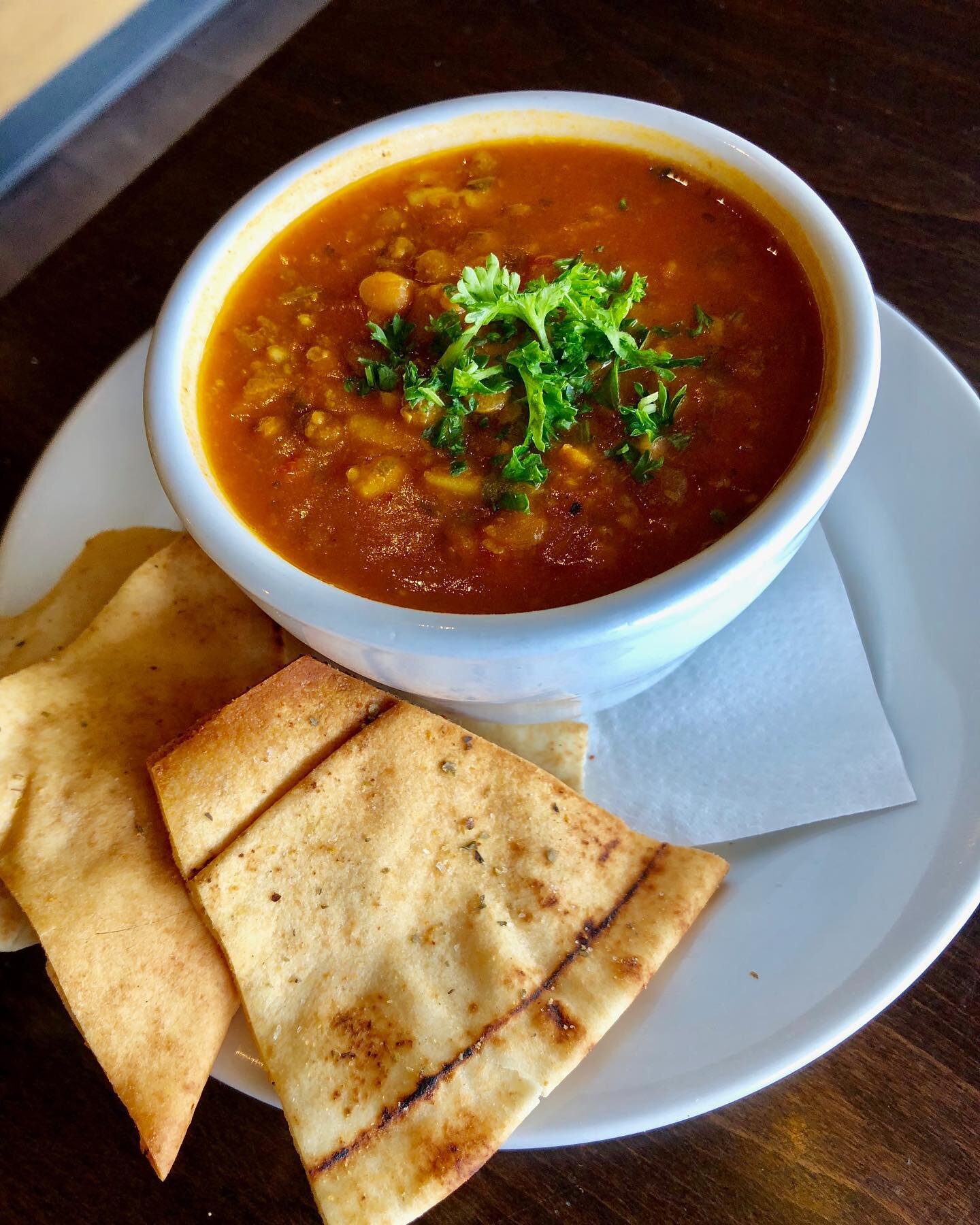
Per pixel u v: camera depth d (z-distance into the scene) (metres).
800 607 0.19
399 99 0.29
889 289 0.24
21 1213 0.17
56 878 0.17
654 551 0.17
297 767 0.17
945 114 0.26
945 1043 0.16
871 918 0.16
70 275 0.27
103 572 0.21
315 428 0.19
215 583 0.20
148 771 0.18
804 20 0.28
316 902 0.16
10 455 0.25
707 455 0.18
